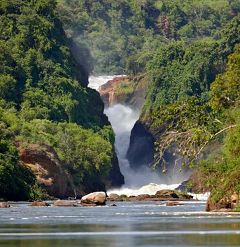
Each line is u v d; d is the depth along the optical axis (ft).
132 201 652.07
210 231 231.91
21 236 223.92
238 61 399.44
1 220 312.50
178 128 374.02
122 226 261.03
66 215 358.64
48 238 216.74
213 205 358.23
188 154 358.02
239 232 227.61
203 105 375.25
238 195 348.59
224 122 370.12
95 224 275.18
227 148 353.92
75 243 201.36
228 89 387.55
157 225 262.06
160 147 370.73
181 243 197.47
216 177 354.54
